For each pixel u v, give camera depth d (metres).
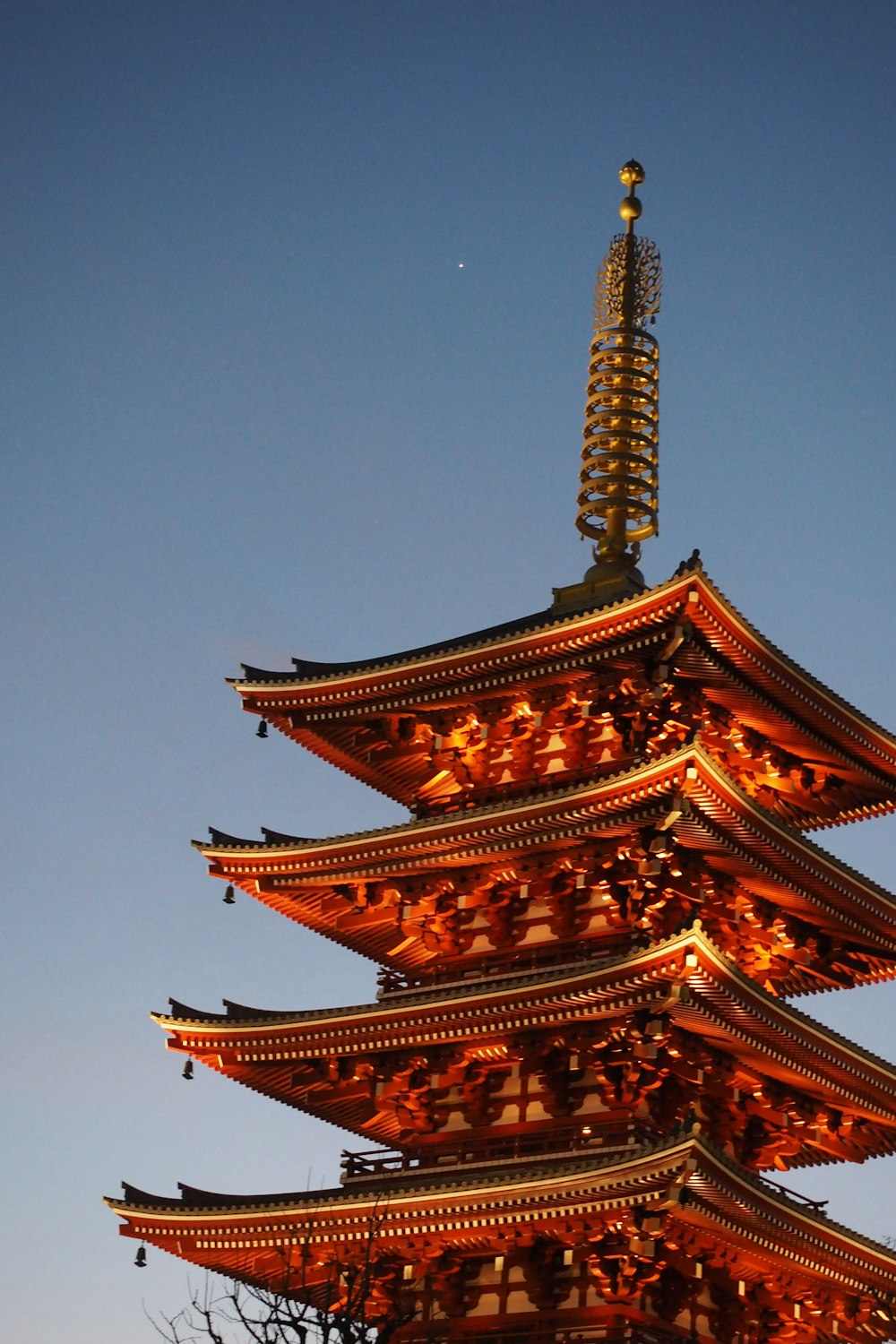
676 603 50.78
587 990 49.56
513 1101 52.66
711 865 52.69
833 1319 54.19
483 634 57.28
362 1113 57.31
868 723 54.97
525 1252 50.12
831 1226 51.62
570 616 54.16
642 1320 49.38
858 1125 55.84
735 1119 53.44
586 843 52.44
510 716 55.84
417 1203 50.69
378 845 55.19
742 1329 52.81
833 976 56.97
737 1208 48.50
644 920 52.03
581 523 59.38
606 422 60.53
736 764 56.12
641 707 53.31
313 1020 54.47
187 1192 55.44
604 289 63.38
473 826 53.28
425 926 55.59
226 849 57.69
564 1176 48.12
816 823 58.84
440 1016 52.34
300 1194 53.66
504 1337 50.00
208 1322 45.53
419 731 57.31
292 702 58.34
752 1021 50.19
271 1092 57.75
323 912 58.41
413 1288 51.88
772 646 52.50
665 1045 50.31
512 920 54.47
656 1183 46.88
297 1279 55.16
